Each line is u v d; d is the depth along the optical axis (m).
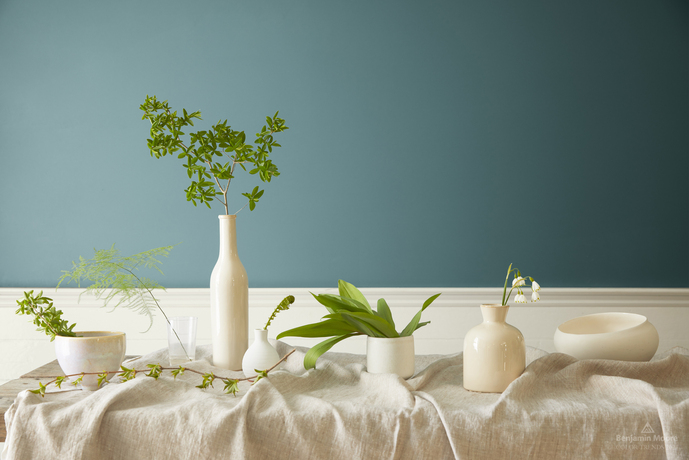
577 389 0.97
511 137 2.39
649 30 2.41
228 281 1.15
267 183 2.35
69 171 2.33
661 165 2.40
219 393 0.96
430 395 0.90
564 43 2.40
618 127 2.39
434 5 2.39
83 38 2.34
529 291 2.34
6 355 2.25
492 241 2.37
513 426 0.80
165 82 2.35
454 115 2.38
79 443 0.80
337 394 0.96
